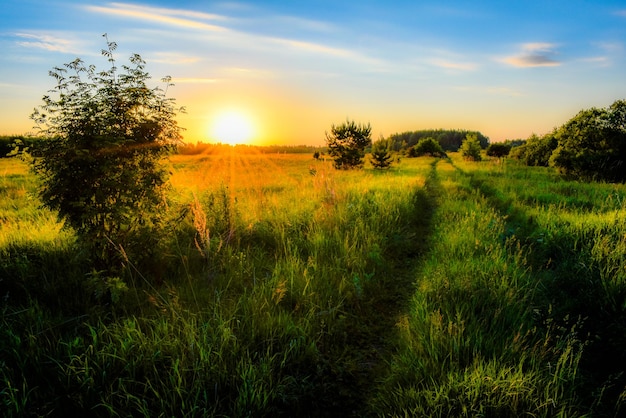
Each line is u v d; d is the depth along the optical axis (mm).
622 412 2697
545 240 6227
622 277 4160
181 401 2705
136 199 4418
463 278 4594
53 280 4391
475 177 20219
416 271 5918
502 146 61312
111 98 4234
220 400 2783
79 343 3191
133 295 4258
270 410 2756
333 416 2865
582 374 3188
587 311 4027
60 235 5605
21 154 4051
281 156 75375
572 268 4945
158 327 3385
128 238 4543
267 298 4203
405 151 87875
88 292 4113
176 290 4371
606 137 17484
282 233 6586
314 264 5227
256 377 2971
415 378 3041
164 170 4742
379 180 15680
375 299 4812
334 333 3895
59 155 3951
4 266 4387
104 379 2826
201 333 3363
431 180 19562
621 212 6949
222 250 5684
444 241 6801
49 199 4062
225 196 6977
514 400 2656
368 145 28375
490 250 5852
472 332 3527
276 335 3561
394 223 8023
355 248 6098
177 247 5477
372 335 4051
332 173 10906
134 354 3084
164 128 4605
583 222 6621
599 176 17469
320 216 7668
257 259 5590
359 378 3316
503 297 4191
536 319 3947
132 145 4277
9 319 3508
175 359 3047
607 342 3477
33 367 2943
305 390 3025
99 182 4117
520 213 8766
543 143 29797
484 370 2967
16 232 5812
